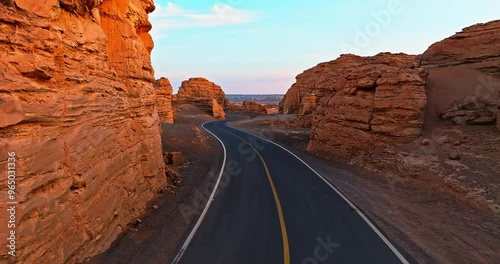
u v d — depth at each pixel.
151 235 8.86
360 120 20.23
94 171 7.62
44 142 5.91
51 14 6.62
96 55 8.80
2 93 5.22
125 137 10.17
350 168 18.52
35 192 5.57
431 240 8.71
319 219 10.36
